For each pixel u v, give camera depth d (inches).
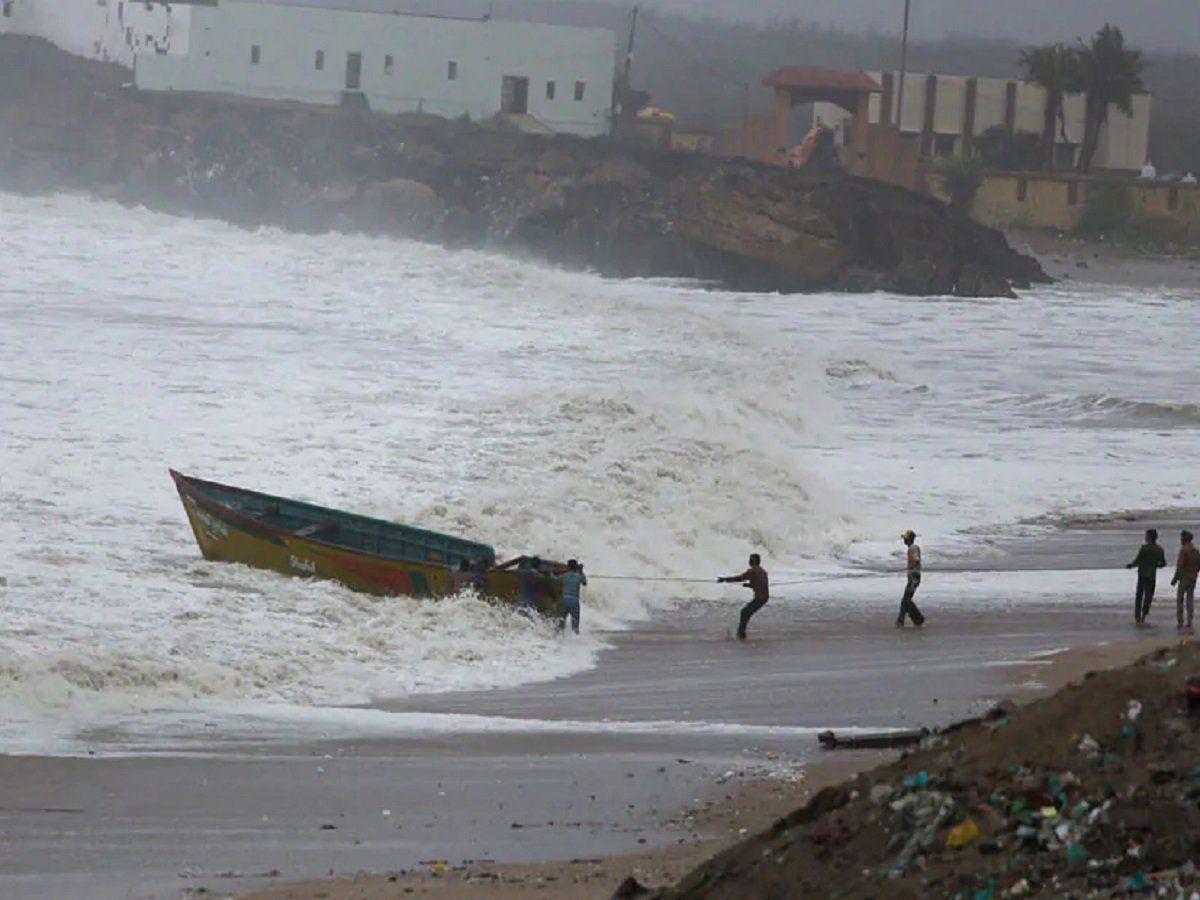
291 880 1061.8
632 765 1409.9
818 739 1520.7
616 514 2733.8
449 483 2847.0
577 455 3083.2
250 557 2185.0
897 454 3673.7
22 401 3410.4
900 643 2070.6
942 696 1738.4
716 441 3218.5
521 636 2031.3
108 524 2421.3
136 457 2933.1
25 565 2105.1
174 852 1138.0
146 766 1385.3
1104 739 827.4
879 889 783.7
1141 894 725.3
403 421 3371.1
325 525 2292.1
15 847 1142.3
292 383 3846.0
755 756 1450.5
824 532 2859.3
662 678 1860.2
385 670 1840.6
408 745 1489.9
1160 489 3403.1
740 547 2706.7
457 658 1911.9
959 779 837.2
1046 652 1989.4
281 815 1237.7
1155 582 2381.9
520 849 1140.5
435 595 2105.1
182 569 2155.5
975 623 2217.0
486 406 3501.5
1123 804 778.8
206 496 2213.3
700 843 1154.7
